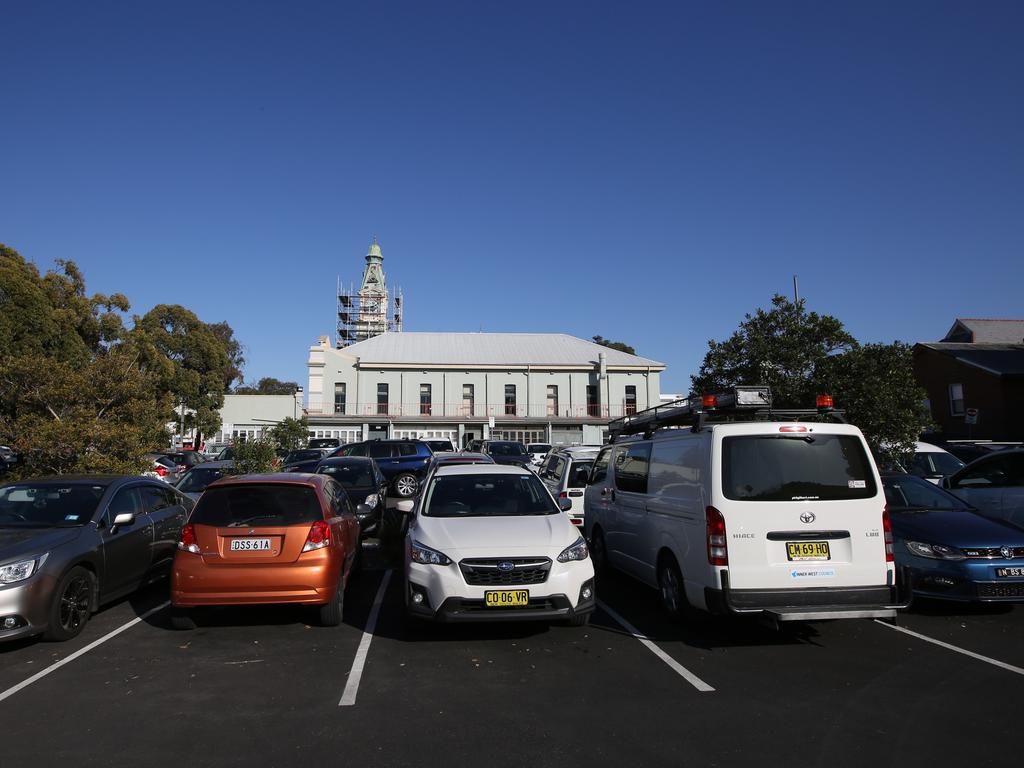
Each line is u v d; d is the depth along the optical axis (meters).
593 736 4.15
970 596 6.61
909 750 3.93
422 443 19.02
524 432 44.16
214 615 7.15
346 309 73.88
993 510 8.76
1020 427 23.73
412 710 4.58
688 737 4.13
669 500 6.75
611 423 9.70
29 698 4.86
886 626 6.63
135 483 8.08
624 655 5.75
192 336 37.88
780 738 4.11
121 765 3.82
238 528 6.32
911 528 7.17
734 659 5.64
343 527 7.39
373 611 7.31
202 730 4.29
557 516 6.83
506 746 4.02
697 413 6.40
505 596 5.79
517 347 47.72
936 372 26.97
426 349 46.78
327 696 4.84
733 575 5.64
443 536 6.21
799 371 13.50
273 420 47.69
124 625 6.77
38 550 6.09
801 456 5.91
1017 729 4.22
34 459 12.41
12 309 20.12
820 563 5.71
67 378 12.92
